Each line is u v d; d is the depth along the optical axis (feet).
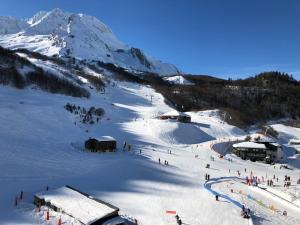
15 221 121.49
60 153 217.36
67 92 446.19
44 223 121.49
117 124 358.64
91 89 536.42
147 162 228.02
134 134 325.83
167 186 183.32
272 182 218.59
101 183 174.70
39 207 132.87
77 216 123.75
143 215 139.03
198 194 175.42
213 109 541.75
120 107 458.91
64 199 135.85
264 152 316.19
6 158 184.65
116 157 232.53
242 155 318.65
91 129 317.22
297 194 192.54
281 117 645.51
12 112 271.28
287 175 258.98
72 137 269.03
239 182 214.48
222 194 179.01
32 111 296.10
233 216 150.82
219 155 293.64
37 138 238.27
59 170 185.68
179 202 160.04
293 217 162.40
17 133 233.55
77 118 332.80
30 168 179.93
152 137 324.19
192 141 342.85
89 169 196.34
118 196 158.40
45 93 415.23
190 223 137.69
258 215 156.25
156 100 568.82
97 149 242.37
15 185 156.76
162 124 355.77
